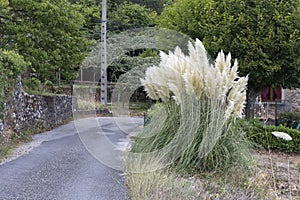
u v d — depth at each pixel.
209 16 8.31
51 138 8.50
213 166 4.62
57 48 10.18
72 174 4.81
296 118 9.63
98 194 3.88
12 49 9.12
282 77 8.16
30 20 9.66
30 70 10.75
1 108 7.00
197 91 4.99
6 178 4.55
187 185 3.86
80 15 10.91
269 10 7.82
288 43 7.56
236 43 7.75
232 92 5.05
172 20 9.32
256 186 3.88
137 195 3.65
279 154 6.32
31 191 3.98
